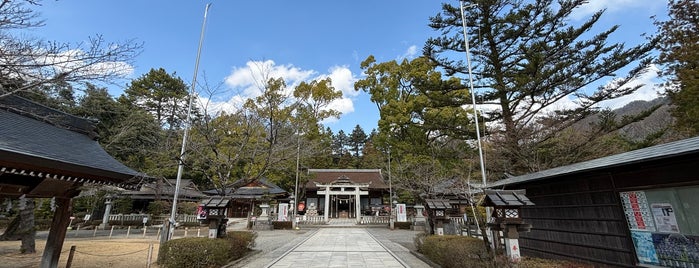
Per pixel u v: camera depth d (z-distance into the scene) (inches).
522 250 331.9
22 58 211.6
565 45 552.7
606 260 223.0
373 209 1352.1
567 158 569.6
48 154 247.0
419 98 733.9
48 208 838.5
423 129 693.9
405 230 861.8
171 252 298.5
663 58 493.4
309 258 390.6
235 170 778.2
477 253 251.9
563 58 562.3
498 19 589.0
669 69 498.3
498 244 259.8
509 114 601.6
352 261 368.5
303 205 1291.8
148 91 1065.5
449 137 711.7
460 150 658.8
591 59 522.0
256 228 887.7
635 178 201.8
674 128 522.9
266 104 470.9
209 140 428.5
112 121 843.4
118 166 324.5
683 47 468.4
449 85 621.6
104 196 822.5
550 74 526.3
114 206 996.6
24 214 441.7
